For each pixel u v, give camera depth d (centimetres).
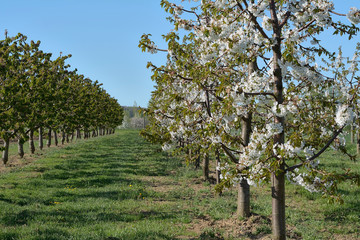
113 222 867
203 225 859
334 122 576
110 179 1535
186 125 785
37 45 1605
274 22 549
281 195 564
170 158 2311
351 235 789
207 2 590
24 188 1297
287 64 518
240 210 887
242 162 554
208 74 599
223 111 524
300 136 505
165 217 933
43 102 1659
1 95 1323
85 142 3819
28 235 725
